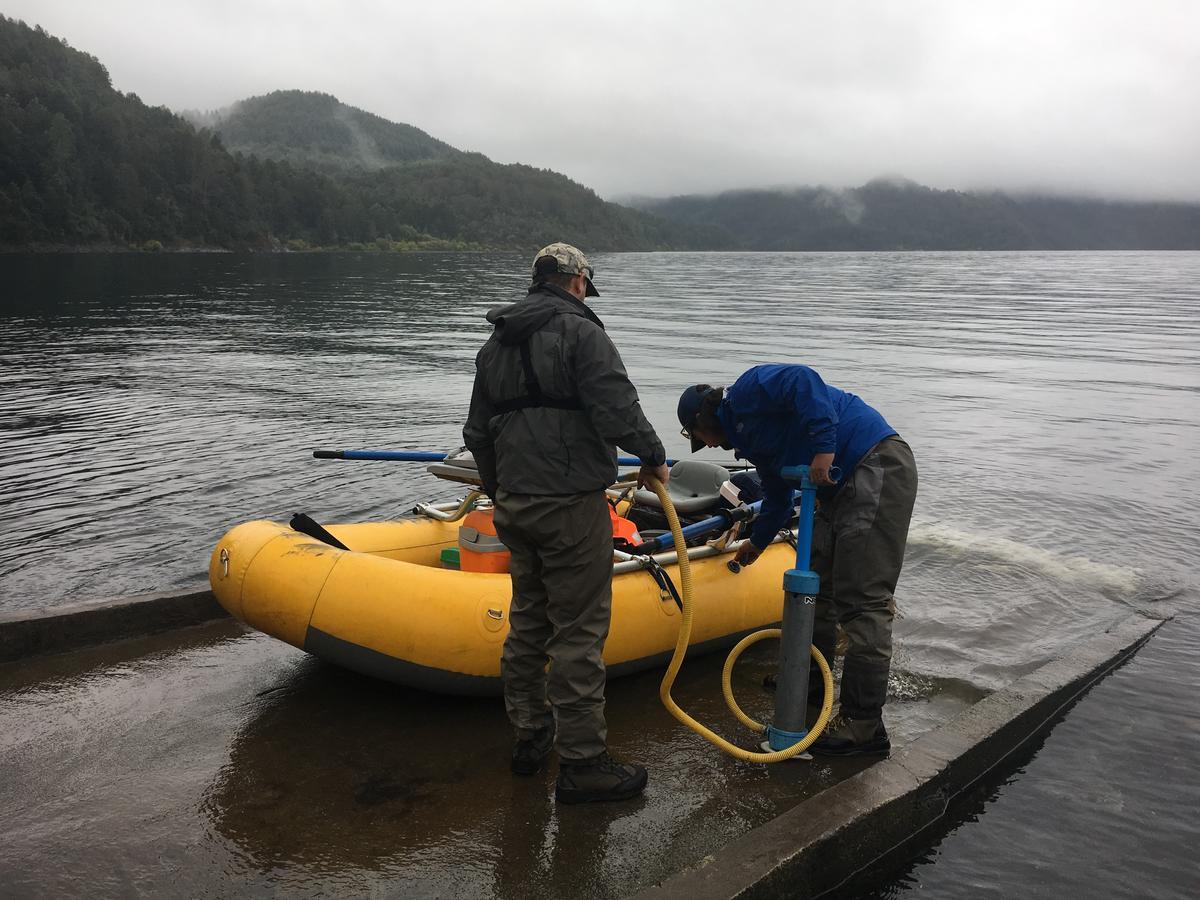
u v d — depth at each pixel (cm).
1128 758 358
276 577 365
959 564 584
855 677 338
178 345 1748
